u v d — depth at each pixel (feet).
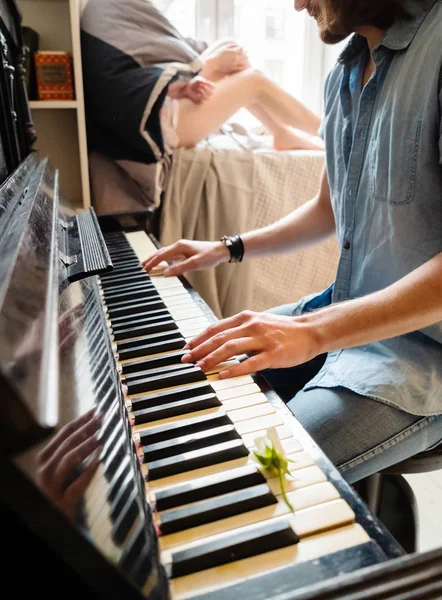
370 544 1.40
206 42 6.91
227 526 1.45
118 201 5.65
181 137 5.71
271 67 7.55
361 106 3.10
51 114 6.07
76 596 0.95
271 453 1.61
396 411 2.67
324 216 4.00
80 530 0.91
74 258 2.64
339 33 3.04
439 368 2.86
